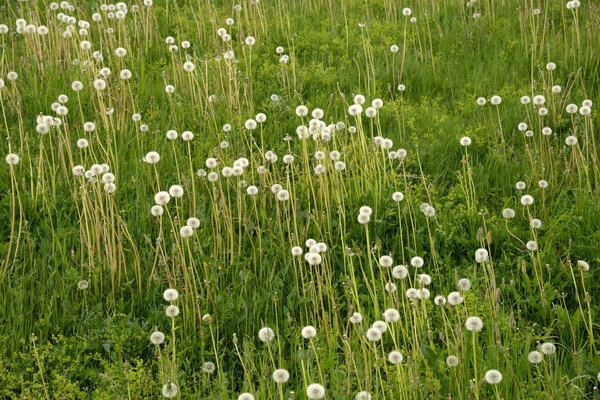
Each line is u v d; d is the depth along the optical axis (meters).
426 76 6.39
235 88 5.60
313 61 6.47
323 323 3.33
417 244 4.00
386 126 5.57
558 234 3.95
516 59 6.67
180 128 5.34
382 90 6.19
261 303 3.46
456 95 6.13
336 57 6.81
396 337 3.21
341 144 4.84
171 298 2.96
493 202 4.50
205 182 4.44
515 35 7.29
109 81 5.78
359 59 6.61
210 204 4.33
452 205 4.45
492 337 3.09
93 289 3.63
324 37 7.17
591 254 3.81
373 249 3.34
